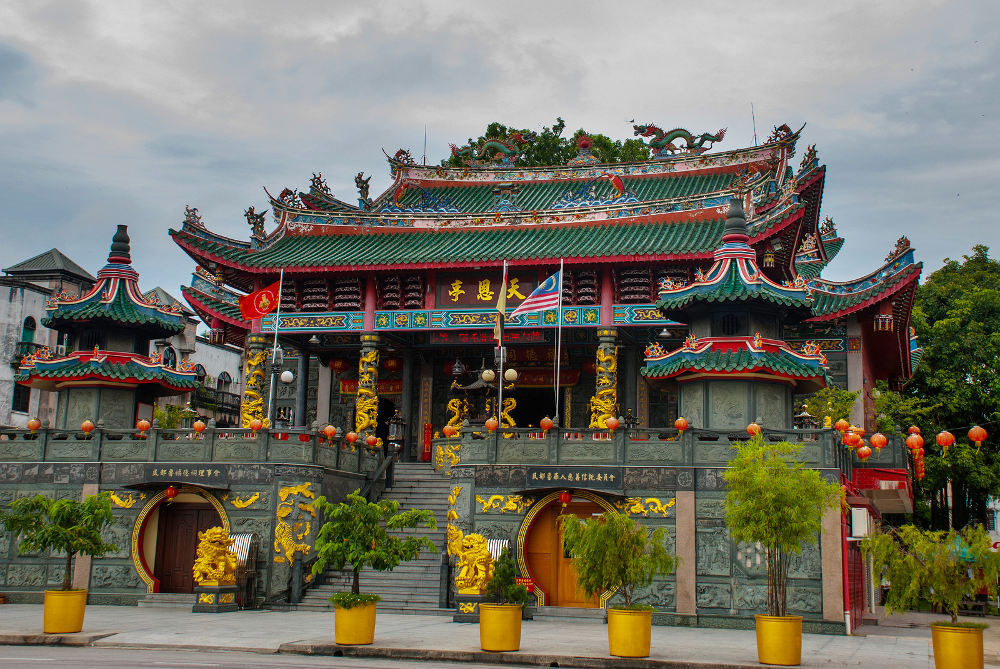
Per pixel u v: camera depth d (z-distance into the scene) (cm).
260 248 4228
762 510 1947
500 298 3600
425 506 3500
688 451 2745
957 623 1784
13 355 6019
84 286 6719
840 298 3691
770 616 1895
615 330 3728
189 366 3572
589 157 5041
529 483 2808
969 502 5447
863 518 2705
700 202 3928
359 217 4378
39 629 2298
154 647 2072
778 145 4412
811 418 3130
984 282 5978
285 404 4769
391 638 2172
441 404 4428
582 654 1969
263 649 2030
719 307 2944
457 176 5091
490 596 2244
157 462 3161
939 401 5156
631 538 2020
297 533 3050
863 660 1961
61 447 3291
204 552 2894
